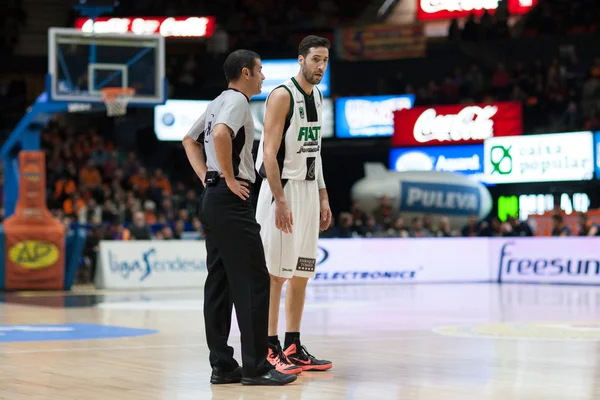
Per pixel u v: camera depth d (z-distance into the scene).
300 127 6.86
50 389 5.90
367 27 32.41
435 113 29.44
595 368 6.89
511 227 23.12
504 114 28.56
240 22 34.16
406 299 16.12
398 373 6.68
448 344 8.73
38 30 33.69
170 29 33.75
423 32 32.06
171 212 25.91
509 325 10.91
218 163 6.12
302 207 6.92
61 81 19.06
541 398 5.48
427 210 28.16
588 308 13.80
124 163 29.33
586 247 20.89
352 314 12.77
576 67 30.91
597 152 25.47
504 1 33.22
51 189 28.16
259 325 6.17
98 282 20.47
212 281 6.34
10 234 19.39
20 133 20.77
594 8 31.69
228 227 6.19
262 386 6.05
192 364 7.22
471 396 5.56
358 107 30.59
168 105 30.64
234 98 6.15
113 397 5.57
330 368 6.91
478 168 28.80
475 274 22.77
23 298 17.20
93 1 18.97
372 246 22.11
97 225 22.45
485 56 31.77
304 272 6.95
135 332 10.12
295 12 34.69
